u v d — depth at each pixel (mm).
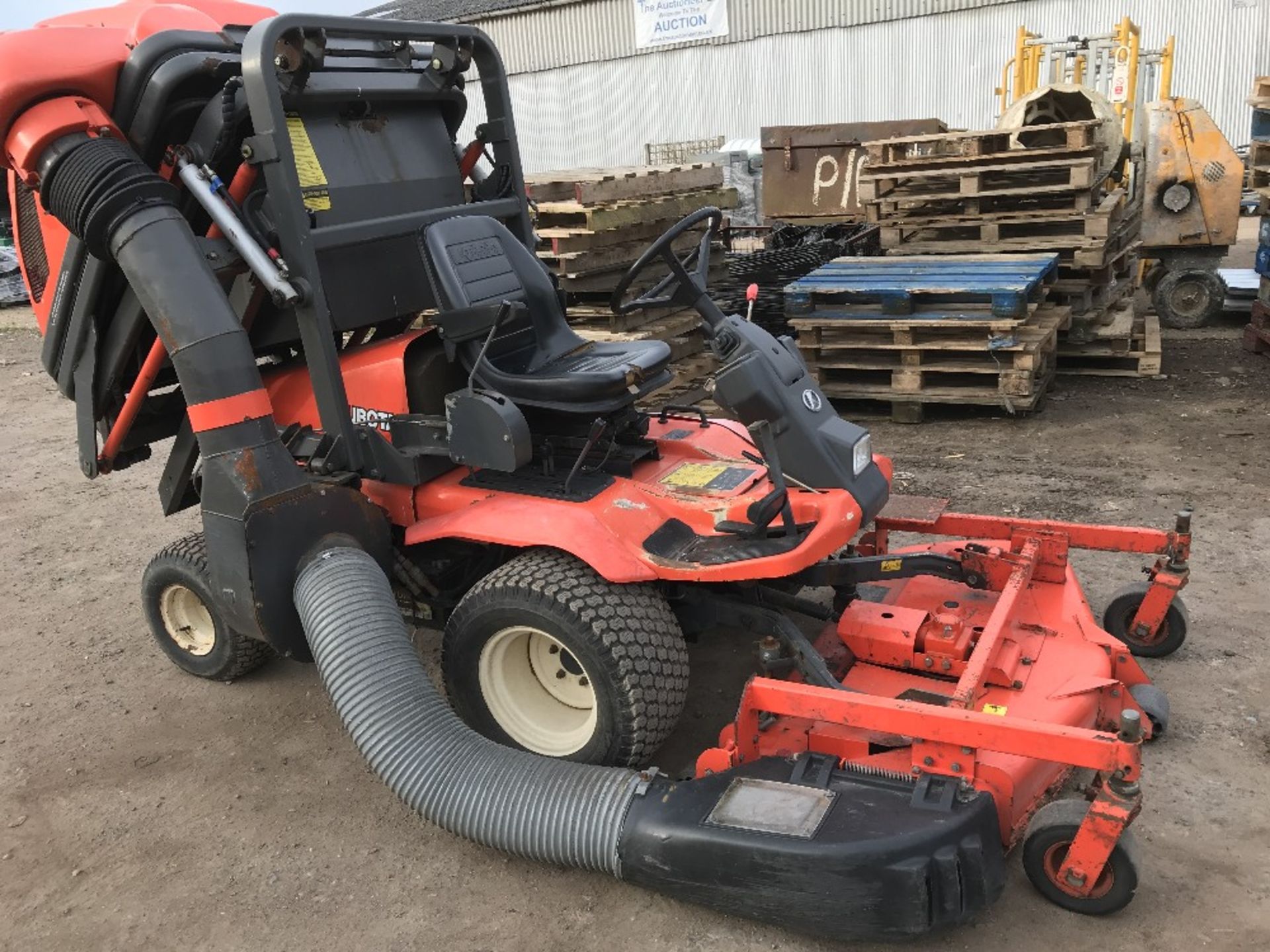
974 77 21172
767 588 3754
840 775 2893
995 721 2674
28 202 4074
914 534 5512
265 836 3475
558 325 4254
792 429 3393
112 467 4480
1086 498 5789
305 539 3568
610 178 6602
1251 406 7336
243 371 3475
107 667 4684
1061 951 2740
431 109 4336
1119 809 2602
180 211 3670
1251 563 4832
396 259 4035
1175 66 19578
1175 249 10016
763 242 14094
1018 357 6980
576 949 2893
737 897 2754
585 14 25188
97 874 3344
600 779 3039
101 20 4090
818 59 22688
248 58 3408
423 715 3293
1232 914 2822
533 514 3432
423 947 2941
